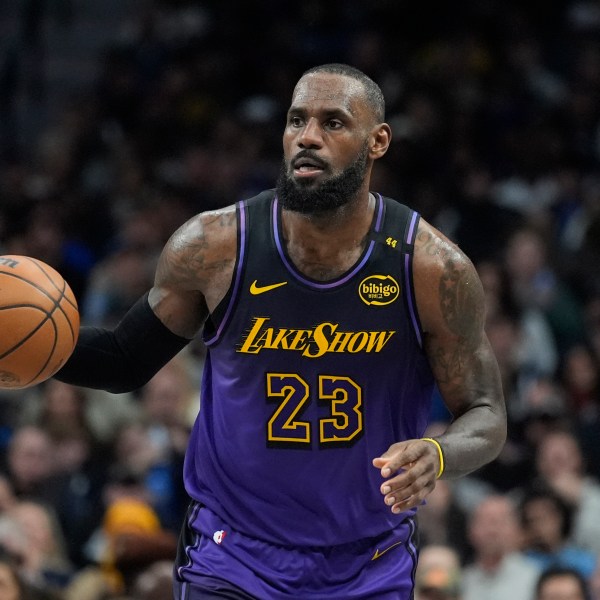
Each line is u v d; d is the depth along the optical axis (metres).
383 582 9.73
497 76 32.62
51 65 36.50
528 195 29.44
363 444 9.45
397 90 31.53
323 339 9.32
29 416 21.52
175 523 18.70
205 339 9.62
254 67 33.59
